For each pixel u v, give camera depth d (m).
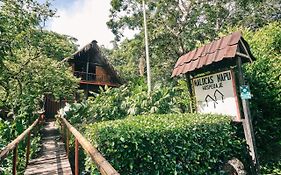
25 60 12.09
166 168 4.38
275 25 9.32
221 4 21.70
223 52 5.88
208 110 6.82
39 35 11.62
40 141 9.48
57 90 14.57
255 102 6.80
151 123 5.08
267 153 6.54
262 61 7.11
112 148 4.07
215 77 6.56
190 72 7.43
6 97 11.78
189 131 4.84
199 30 20.44
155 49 21.84
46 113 20.84
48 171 5.45
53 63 13.84
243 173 5.07
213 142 5.26
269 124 6.64
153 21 21.58
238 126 6.11
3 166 5.94
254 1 20.67
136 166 4.26
